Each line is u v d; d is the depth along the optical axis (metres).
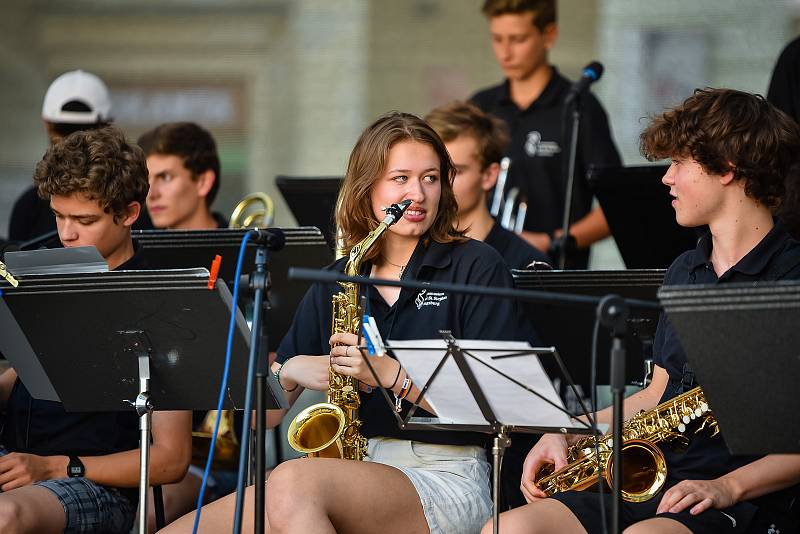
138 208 10.27
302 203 13.18
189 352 8.69
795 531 8.49
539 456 9.34
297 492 8.43
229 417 11.98
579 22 22.97
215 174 14.11
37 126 25.25
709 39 22.62
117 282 8.45
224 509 9.02
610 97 22.84
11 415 10.24
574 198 15.60
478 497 9.19
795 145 8.60
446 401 8.11
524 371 7.64
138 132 25.20
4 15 25.14
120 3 25.12
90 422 10.12
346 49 24.70
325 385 9.48
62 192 9.80
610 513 8.52
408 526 8.85
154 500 10.36
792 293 7.12
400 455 9.41
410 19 24.48
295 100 24.88
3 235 24.81
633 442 8.60
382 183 9.57
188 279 8.34
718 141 8.54
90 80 15.06
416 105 24.58
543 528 8.34
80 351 8.88
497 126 13.39
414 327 9.48
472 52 24.33
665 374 9.27
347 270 9.50
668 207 11.75
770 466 8.23
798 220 8.72
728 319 7.23
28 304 8.66
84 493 9.61
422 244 9.67
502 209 15.65
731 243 8.70
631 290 10.17
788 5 22.41
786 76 13.41
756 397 7.40
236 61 25.02
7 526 8.93
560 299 7.38
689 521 8.11
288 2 24.80
